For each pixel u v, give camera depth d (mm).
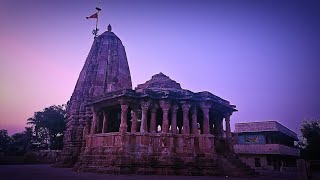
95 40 47438
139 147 25266
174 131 26469
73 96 42688
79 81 43688
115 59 44750
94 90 40938
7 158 47844
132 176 21016
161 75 34000
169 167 24078
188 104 27234
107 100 28266
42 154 54656
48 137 70688
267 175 27703
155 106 27344
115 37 47562
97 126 31516
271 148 45562
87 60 46000
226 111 31562
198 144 26297
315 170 37594
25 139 71562
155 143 25797
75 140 38281
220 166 25156
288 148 50688
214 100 27609
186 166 24359
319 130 61719
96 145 28234
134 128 26203
